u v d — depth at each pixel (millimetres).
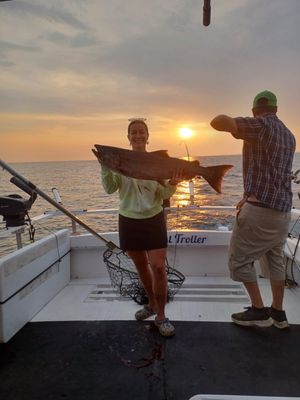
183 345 2518
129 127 2699
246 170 2627
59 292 3551
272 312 2740
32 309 2980
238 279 2732
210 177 2457
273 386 2043
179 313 3025
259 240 2604
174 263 3963
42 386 2074
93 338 2639
